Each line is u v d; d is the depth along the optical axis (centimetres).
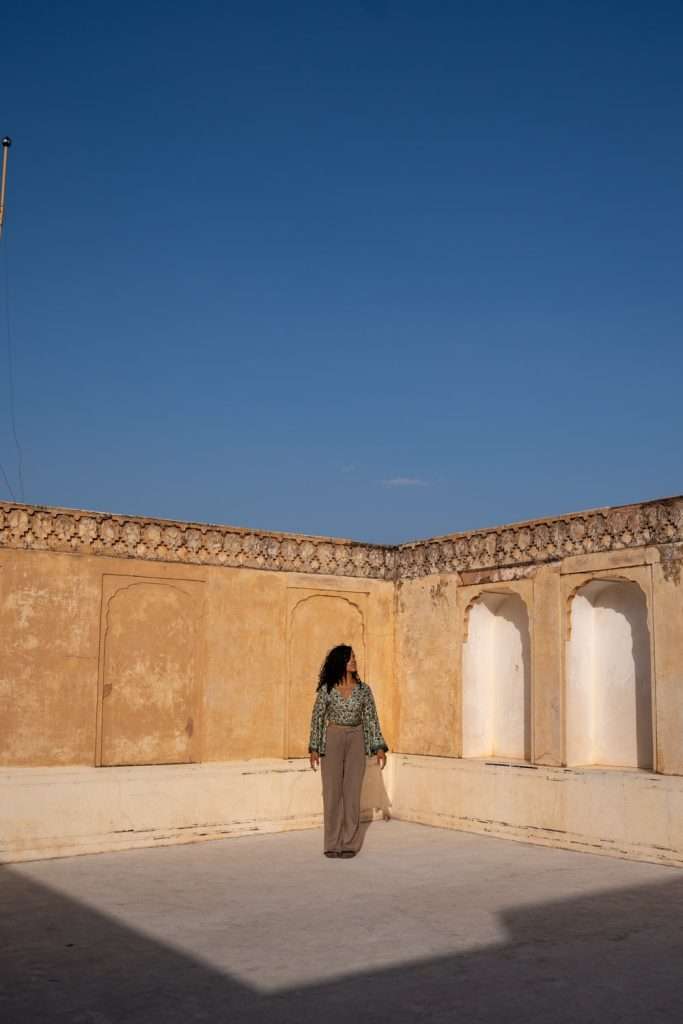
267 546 1032
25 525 880
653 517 866
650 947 573
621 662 948
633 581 880
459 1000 484
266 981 512
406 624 1112
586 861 841
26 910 665
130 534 938
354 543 1101
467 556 1047
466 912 656
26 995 492
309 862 838
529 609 973
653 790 838
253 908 668
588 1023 452
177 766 945
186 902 687
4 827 839
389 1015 462
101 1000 484
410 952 564
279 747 1019
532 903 682
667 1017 460
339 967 536
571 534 941
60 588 893
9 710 857
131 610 934
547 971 529
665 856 821
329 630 1077
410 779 1080
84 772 885
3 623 861
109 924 626
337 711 876
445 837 971
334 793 866
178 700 955
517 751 1033
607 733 952
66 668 890
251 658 1009
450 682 1050
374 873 789
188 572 973
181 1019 458
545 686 950
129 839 900
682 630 834
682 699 830
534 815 937
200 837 942
